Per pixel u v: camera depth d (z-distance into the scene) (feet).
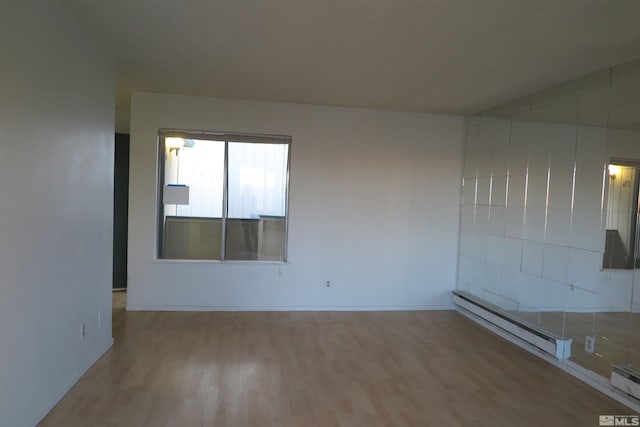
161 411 9.28
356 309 18.22
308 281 17.85
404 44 10.37
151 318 15.98
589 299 11.82
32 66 7.89
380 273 18.33
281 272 17.65
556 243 13.20
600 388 11.16
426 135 18.39
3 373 7.18
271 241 17.81
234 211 17.53
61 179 9.22
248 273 17.46
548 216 13.57
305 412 9.52
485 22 8.93
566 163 12.85
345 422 9.16
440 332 15.74
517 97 15.06
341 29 9.59
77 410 9.14
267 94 16.05
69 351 9.94
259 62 12.17
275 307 17.69
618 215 10.94
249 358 12.54
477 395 10.71
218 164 17.30
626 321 10.64
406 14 8.68
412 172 18.37
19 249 7.59
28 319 7.98
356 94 15.48
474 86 13.83
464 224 18.60
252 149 17.46
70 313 9.93
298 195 17.61
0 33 6.86
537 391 11.05
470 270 18.06
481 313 16.38
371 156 18.01
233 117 17.04
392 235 18.33
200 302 17.21
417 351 13.69
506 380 11.68
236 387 10.61
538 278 13.97
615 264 10.94
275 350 13.29
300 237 17.71
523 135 14.88
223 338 14.16
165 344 13.38
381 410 9.76
